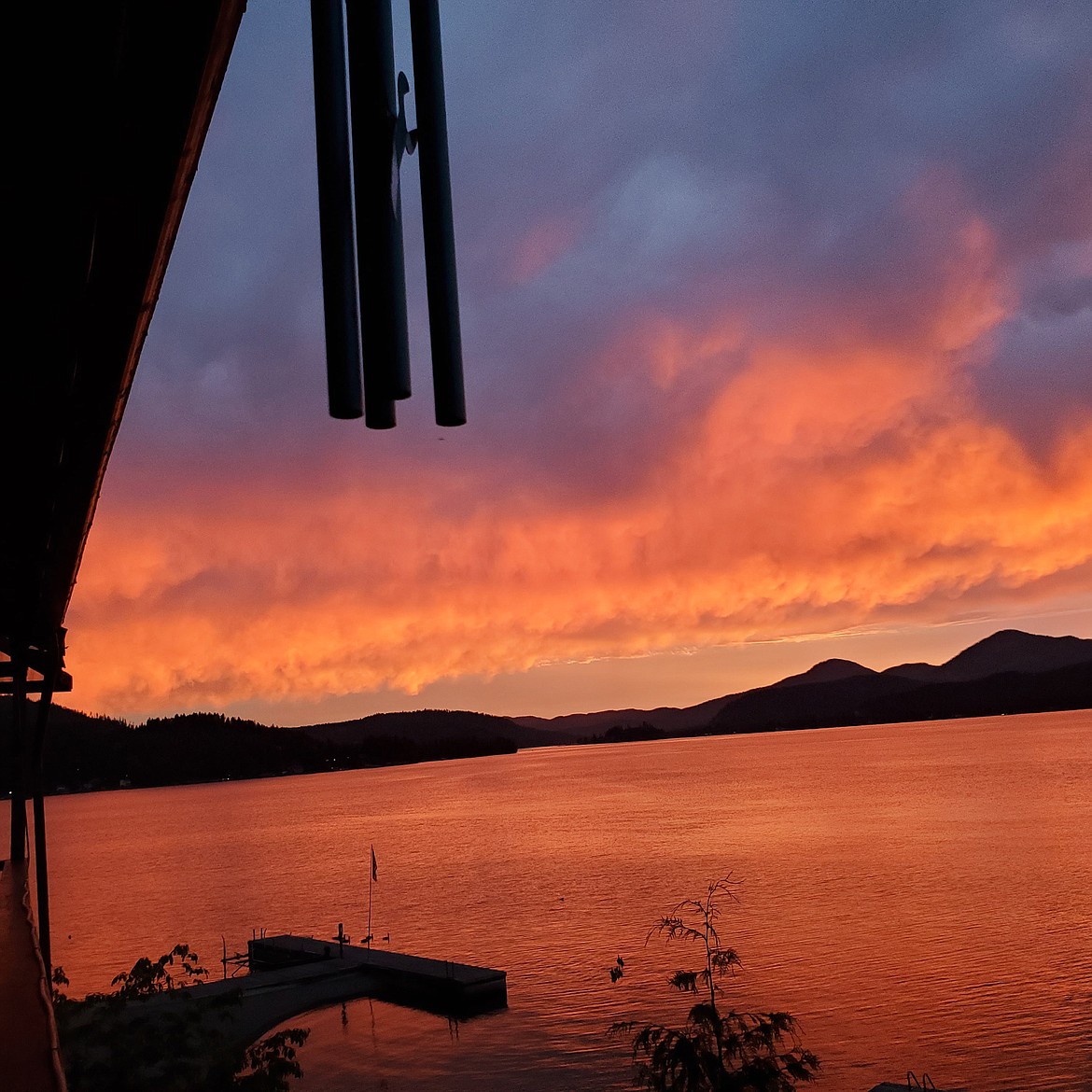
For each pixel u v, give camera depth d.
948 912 70.88
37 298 3.70
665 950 65.12
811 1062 17.45
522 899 91.00
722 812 161.75
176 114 2.72
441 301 3.14
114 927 91.81
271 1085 19.09
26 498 6.51
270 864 139.25
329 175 3.21
